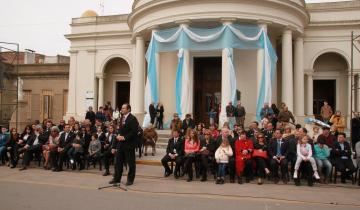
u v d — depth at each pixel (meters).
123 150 9.70
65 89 33.41
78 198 7.96
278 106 23.28
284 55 20.27
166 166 11.42
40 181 10.45
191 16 18.73
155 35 19.83
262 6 18.86
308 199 8.45
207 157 11.02
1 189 9.04
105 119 18.94
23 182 10.25
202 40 18.31
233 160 10.66
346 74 24.73
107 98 30.00
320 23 23.75
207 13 18.53
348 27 23.58
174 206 7.30
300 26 21.25
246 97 20.47
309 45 24.19
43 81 34.00
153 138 15.26
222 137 10.90
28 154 13.32
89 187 9.48
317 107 25.88
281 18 19.53
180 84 18.33
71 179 10.82
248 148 10.73
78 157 12.82
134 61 24.30
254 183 10.65
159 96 20.58
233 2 18.42
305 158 10.41
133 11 21.52
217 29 18.42
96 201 7.65
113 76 29.97
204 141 11.54
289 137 11.10
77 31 29.45
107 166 11.73
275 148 10.97
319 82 25.92
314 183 10.71
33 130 14.22
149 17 20.38
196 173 11.37
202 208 7.18
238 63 20.70
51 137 13.60
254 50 20.50
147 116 19.34
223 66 18.09
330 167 10.83
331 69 25.20
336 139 11.41
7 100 33.66
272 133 12.54
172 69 21.72
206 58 21.95
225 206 7.44
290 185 10.41
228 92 17.84
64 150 12.70
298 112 22.08
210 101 22.00
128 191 8.93
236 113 16.92
